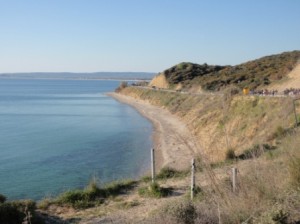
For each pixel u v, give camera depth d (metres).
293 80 50.81
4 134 46.12
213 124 29.61
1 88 193.38
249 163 7.16
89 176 25.31
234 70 83.88
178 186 13.84
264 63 81.88
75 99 116.12
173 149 31.61
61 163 29.91
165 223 6.59
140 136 43.56
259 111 30.06
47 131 48.88
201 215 6.42
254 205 5.55
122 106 90.31
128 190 14.31
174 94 77.62
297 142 6.74
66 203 12.64
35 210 11.16
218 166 9.15
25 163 30.00
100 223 10.09
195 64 114.69
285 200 5.41
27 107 86.56
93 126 54.06
